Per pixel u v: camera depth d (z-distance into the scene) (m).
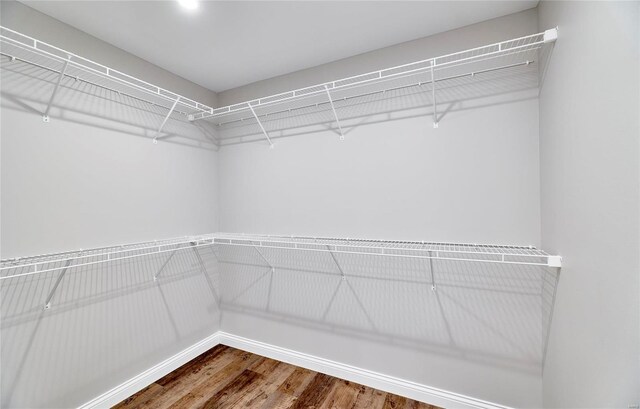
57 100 1.49
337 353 1.99
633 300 0.65
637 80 0.63
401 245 1.69
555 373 1.25
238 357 2.25
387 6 1.42
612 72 0.73
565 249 1.09
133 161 1.86
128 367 1.79
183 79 2.20
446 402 1.66
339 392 1.82
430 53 1.69
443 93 1.67
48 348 1.44
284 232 2.19
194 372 2.04
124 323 1.78
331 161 2.00
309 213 2.09
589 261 0.88
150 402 1.72
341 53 1.88
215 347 2.41
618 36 0.70
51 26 1.47
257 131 2.29
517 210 1.50
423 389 1.72
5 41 1.22
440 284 1.68
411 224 1.76
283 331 2.20
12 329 1.33
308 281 2.09
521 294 1.50
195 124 2.30
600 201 0.81
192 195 2.27
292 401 1.73
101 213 1.68
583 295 0.93
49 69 1.46
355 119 1.92
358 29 1.62
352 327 1.94
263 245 2.26
